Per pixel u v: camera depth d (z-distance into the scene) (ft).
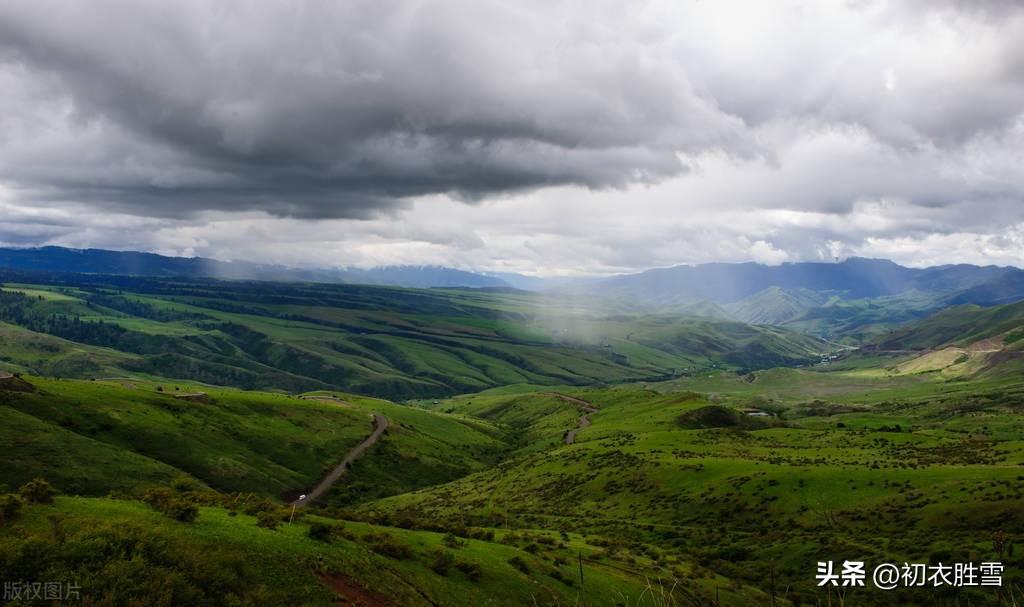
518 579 148.77
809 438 485.97
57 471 325.21
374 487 530.68
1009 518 214.07
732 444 471.21
